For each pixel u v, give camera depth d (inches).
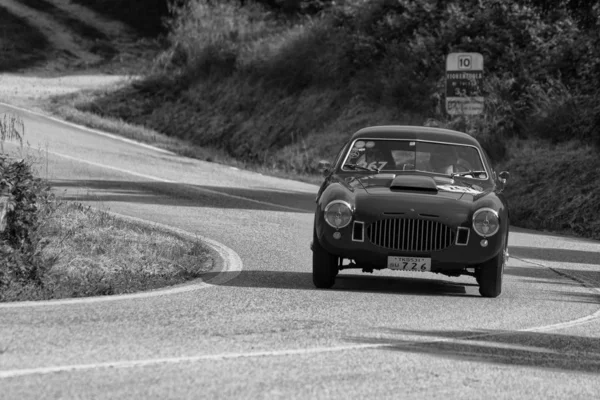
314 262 1485.0
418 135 1665.8
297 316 1203.9
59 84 6820.9
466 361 976.3
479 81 3715.6
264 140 5442.9
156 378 843.4
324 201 1466.5
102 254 1654.8
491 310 1337.4
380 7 5516.7
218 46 6417.3
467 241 1429.6
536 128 3873.0
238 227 2305.6
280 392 813.9
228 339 1032.8
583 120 3681.1
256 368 898.7
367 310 1279.5
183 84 6378.0
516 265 1941.4
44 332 1029.2
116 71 7672.2
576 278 1780.3
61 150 3934.5
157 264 1641.2
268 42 6259.8
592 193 3115.2
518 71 4419.3
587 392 872.9
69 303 1246.9
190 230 2192.4
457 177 1594.5
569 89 4079.7
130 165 3713.1
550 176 3344.0
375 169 1614.2
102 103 6210.6
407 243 1430.9
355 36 5433.1
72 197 2632.9
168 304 1267.2
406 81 4830.2
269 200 3002.0
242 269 1681.8
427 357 985.5
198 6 6963.6
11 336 1000.2
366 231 1433.3
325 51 5679.1
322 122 5206.7
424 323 1192.8
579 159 3358.8
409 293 1491.1
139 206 2583.7
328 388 836.0
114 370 866.8
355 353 986.7
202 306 1259.8
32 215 1450.5
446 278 1739.7
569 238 2623.0
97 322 1104.2
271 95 5743.1
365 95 5064.0
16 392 780.0
